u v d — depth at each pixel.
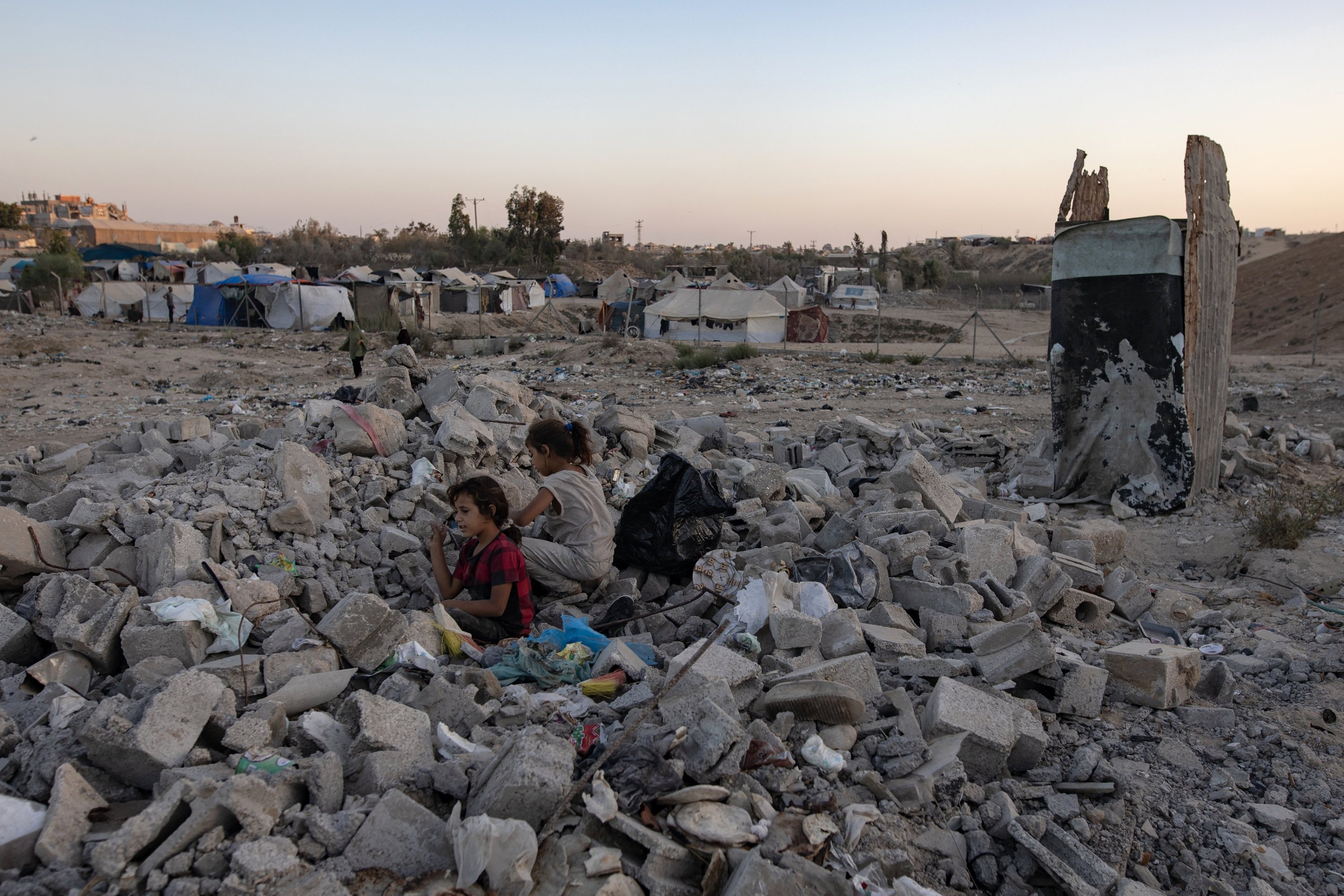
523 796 2.49
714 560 4.71
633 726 2.97
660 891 2.37
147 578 3.94
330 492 4.92
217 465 5.35
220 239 85.69
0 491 5.89
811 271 62.34
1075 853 2.82
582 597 4.86
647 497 5.22
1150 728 3.81
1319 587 5.69
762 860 2.32
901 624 4.29
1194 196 7.35
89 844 2.26
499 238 83.75
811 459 8.41
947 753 3.13
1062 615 5.02
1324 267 43.84
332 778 2.54
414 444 5.88
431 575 4.72
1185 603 5.36
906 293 60.12
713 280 44.16
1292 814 3.17
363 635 3.55
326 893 2.17
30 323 33.75
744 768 2.89
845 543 5.38
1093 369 8.00
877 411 14.97
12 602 3.96
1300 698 4.14
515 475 6.06
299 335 34.53
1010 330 41.72
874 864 2.61
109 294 41.75
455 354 28.91
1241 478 8.65
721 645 3.81
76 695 3.09
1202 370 7.81
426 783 2.68
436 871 2.35
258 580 3.87
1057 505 8.12
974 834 2.90
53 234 67.62
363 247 91.56
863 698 3.55
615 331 38.97
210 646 3.48
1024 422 13.57
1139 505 7.86
